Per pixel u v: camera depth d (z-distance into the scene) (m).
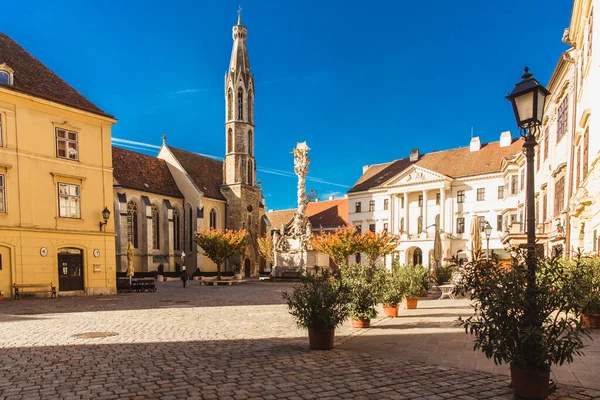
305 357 8.39
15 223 22.03
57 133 24.25
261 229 66.88
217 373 7.21
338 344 9.70
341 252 35.91
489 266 6.24
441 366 7.67
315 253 43.19
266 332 11.60
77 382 6.71
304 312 9.20
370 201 64.75
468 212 55.06
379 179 65.50
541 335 5.54
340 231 36.91
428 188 57.34
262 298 22.97
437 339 10.21
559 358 5.71
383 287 14.10
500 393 6.15
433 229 57.78
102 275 25.59
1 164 21.59
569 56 20.83
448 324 12.51
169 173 58.62
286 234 45.56
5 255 21.61
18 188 22.28
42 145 23.47
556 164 24.86
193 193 56.47
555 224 24.41
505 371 7.34
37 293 22.53
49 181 23.64
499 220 52.41
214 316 15.12
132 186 49.44
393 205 61.62
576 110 20.39
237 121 60.56
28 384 6.61
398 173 61.91
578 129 19.91
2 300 21.00
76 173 24.92
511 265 6.25
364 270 14.12
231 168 60.78
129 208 49.25
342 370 7.39
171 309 17.41
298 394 6.14
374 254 36.62
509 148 55.38
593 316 10.72
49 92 24.53
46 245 23.12
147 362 8.01
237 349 9.23
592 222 16.41
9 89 21.95
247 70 61.81
